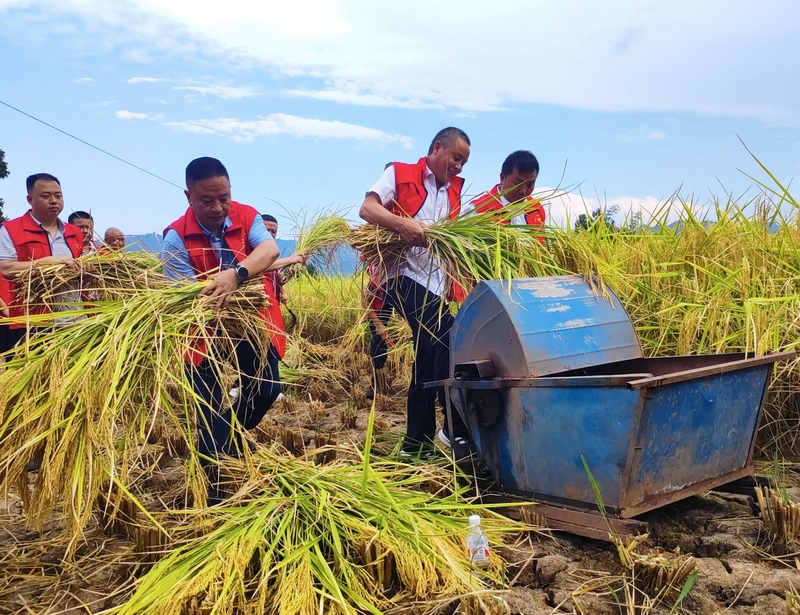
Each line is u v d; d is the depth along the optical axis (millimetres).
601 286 3818
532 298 3527
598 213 5938
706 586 2619
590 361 3469
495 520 3180
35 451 2826
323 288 8227
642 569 2631
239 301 3240
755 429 3471
